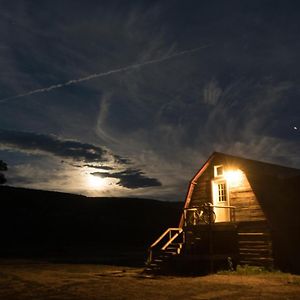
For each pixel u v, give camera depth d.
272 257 21.47
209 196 25.62
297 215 23.14
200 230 23.33
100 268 24.47
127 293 14.79
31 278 19.58
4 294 14.82
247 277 19.17
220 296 13.79
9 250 39.09
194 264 22.78
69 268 24.45
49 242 46.25
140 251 40.22
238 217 23.52
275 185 24.27
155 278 19.50
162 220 58.03
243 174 23.72
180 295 14.17
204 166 25.86
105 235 51.06
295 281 17.50
